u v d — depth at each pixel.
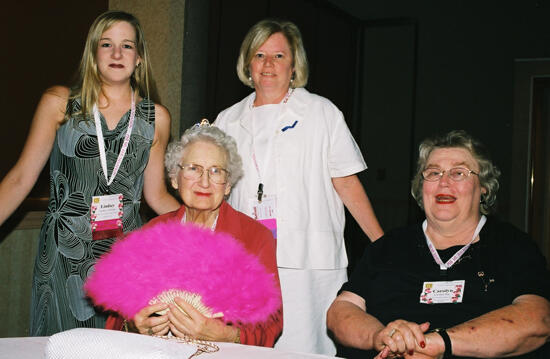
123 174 2.09
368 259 1.96
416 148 7.14
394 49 7.19
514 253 1.78
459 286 1.79
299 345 2.29
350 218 5.95
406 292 1.86
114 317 1.63
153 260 1.34
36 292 2.04
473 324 1.60
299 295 2.29
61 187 2.03
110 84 2.07
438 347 1.56
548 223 6.71
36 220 3.14
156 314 1.44
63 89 2.06
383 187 7.24
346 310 1.84
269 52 2.32
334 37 6.59
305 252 2.29
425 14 7.07
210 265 1.34
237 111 2.49
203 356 1.31
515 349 1.59
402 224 7.09
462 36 6.92
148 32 4.08
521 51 6.66
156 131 2.18
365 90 7.35
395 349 1.57
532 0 6.59
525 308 1.63
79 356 1.15
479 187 1.86
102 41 2.02
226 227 1.84
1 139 3.04
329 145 2.37
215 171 1.78
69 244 2.00
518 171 6.67
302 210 2.30
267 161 2.33
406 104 7.14
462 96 6.94
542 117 6.76
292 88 2.44
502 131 6.75
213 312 1.36
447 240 1.89
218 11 4.33
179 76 4.15
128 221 2.12
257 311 1.39
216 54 4.32
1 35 3.03
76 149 2.01
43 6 3.28
